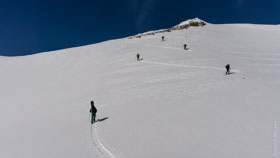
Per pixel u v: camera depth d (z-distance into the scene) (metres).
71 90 31.66
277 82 19.95
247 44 52.78
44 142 12.61
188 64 32.72
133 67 36.28
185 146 9.62
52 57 59.50
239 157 8.47
